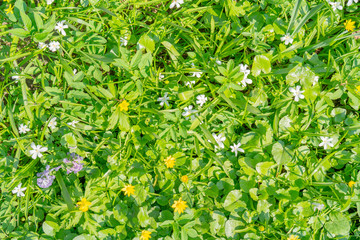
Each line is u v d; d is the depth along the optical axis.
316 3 2.18
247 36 2.14
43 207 1.88
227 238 1.88
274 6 2.15
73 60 1.98
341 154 2.00
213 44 2.17
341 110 2.05
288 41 2.02
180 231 1.85
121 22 2.01
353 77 2.02
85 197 1.82
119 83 2.03
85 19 2.06
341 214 1.90
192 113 1.91
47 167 1.83
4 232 1.87
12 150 2.00
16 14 1.77
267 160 1.99
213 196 1.92
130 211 1.90
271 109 2.09
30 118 1.86
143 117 2.01
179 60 2.08
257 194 1.98
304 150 2.00
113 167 1.87
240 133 2.05
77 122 1.93
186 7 2.10
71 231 1.90
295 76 1.94
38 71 1.98
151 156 1.94
